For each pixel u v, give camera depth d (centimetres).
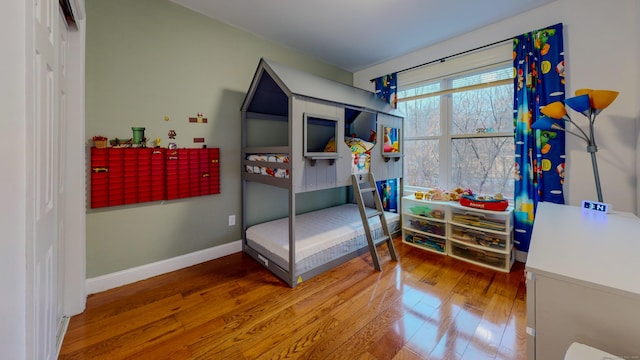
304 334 152
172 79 228
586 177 213
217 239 264
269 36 285
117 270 206
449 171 309
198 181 245
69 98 165
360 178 261
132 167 207
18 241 75
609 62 201
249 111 279
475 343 145
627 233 122
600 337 75
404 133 344
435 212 284
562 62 218
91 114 190
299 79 221
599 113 194
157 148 219
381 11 236
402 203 312
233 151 272
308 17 247
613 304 73
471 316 169
